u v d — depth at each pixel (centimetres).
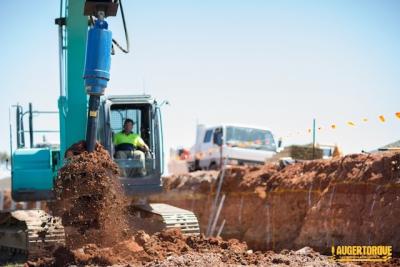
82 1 1691
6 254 2067
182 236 1755
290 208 2953
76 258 1480
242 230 3281
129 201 1892
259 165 3647
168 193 3981
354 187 2502
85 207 1520
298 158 3519
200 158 4462
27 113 2122
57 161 1945
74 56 1711
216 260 1429
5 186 4344
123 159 1853
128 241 1570
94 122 1548
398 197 2238
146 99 1897
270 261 1466
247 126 4178
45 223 1769
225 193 3519
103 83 1513
